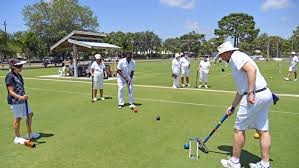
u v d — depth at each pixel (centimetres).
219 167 512
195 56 10019
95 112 960
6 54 4259
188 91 1461
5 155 573
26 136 692
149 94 1359
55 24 5566
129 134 708
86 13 5919
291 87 1633
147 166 518
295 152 581
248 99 455
